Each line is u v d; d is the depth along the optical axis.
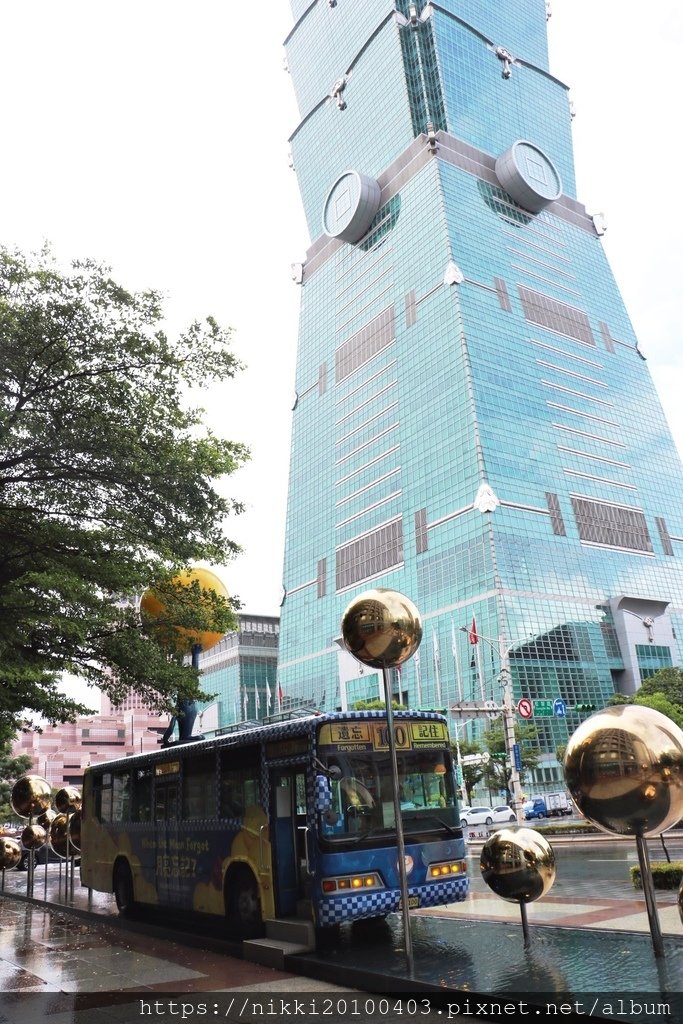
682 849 22.34
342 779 10.62
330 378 121.88
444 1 119.38
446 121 112.31
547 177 116.69
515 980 7.65
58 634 15.54
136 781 15.57
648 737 6.42
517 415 95.75
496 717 55.28
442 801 11.51
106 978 9.88
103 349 14.61
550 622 85.38
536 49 132.88
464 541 88.38
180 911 13.38
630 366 117.69
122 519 15.29
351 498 110.31
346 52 128.62
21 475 14.80
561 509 94.06
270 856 11.13
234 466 15.93
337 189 121.88
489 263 105.00
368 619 9.11
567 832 34.53
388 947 10.03
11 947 12.88
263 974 9.65
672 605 101.00
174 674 16.27
